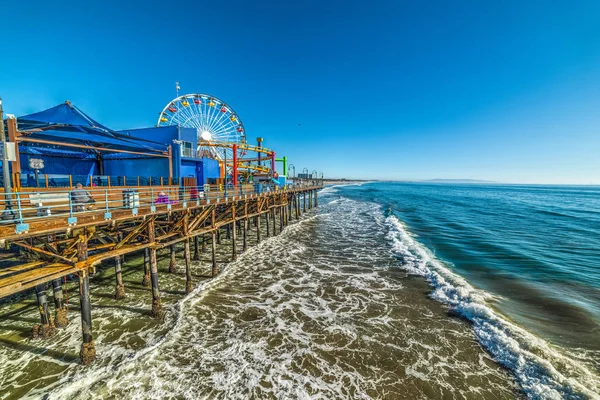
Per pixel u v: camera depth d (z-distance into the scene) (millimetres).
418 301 11984
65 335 9086
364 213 41625
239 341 9000
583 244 22031
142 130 21328
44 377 7324
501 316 10500
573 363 7762
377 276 14891
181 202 13297
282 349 8656
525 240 23500
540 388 6945
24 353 8180
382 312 11008
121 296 11766
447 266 16578
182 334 9312
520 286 13508
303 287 13375
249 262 17031
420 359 8258
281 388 7125
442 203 60594
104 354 8250
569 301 11875
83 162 19672
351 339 9211
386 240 23312
